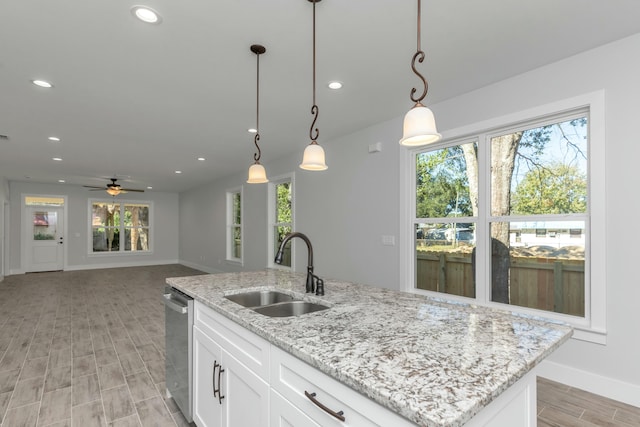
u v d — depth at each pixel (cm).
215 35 215
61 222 922
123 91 300
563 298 261
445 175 342
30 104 328
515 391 101
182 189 1008
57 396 242
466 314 148
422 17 198
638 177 220
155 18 196
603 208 233
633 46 221
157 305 517
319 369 98
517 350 105
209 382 177
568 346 252
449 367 92
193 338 199
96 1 180
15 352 324
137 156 560
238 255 750
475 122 304
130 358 312
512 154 292
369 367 92
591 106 238
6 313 469
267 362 127
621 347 226
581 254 252
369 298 181
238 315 146
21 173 720
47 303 529
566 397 235
